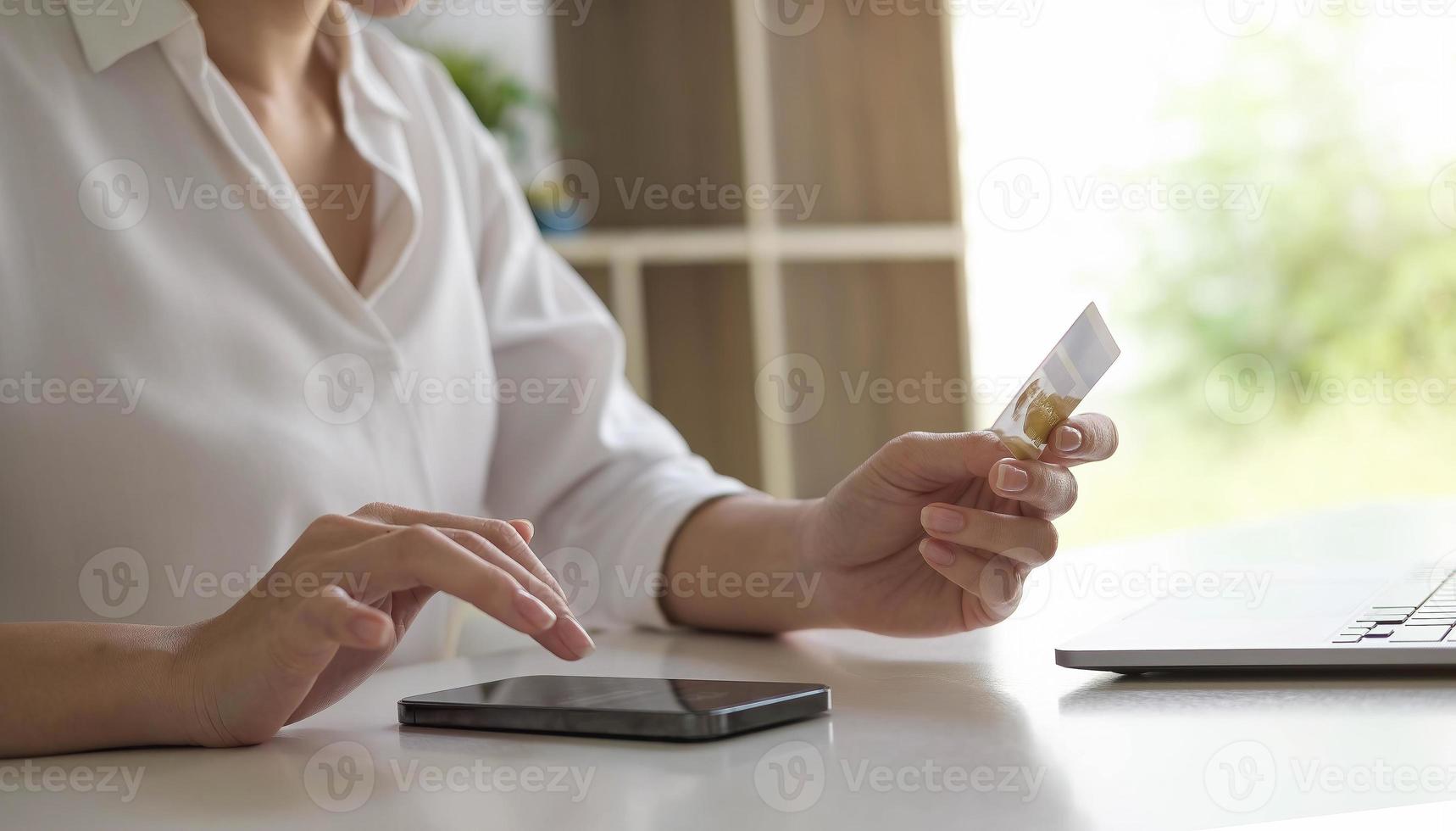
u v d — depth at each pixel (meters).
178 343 0.80
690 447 2.19
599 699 0.54
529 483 1.05
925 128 2.40
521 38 2.28
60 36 0.80
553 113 2.16
